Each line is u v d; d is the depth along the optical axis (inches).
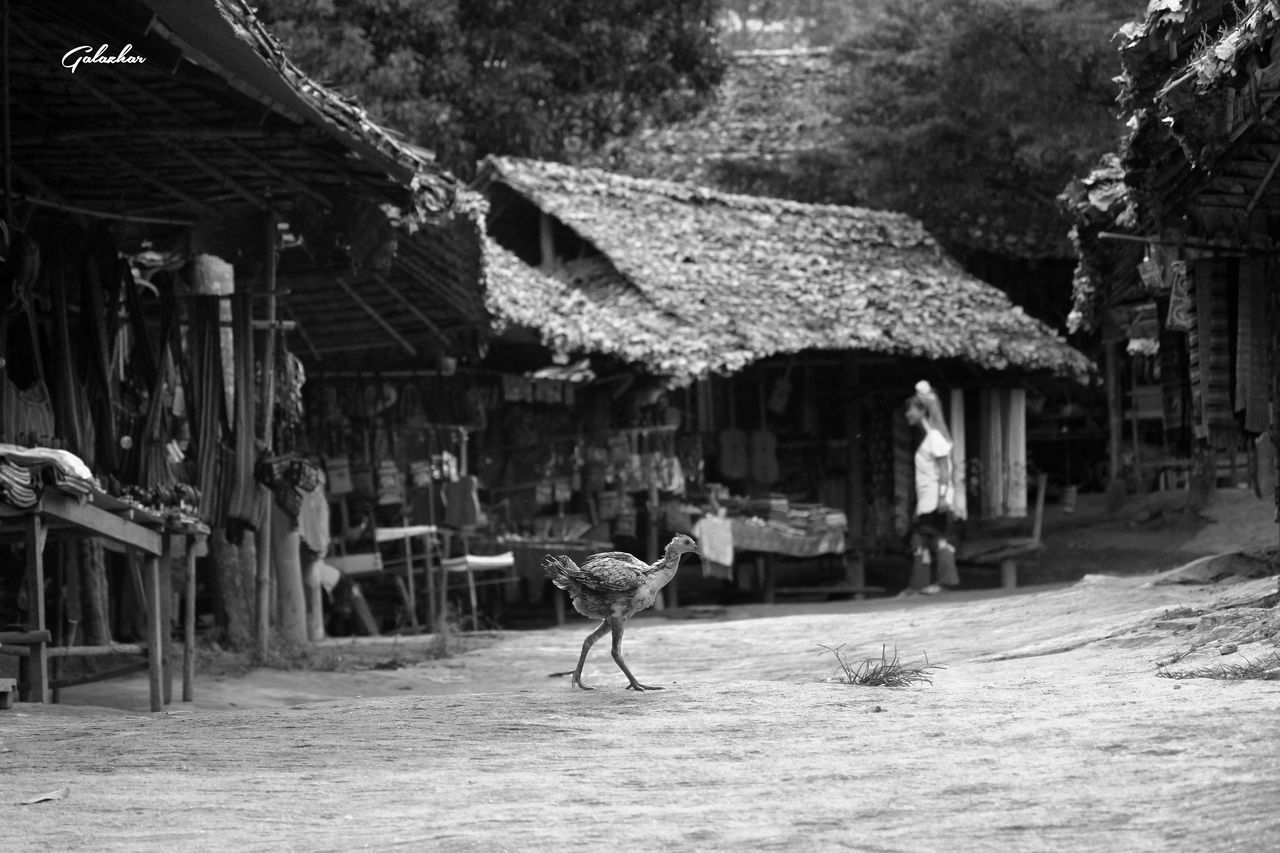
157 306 1091.9
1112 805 329.4
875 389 1846.7
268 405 967.6
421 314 1298.0
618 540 1753.2
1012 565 1761.8
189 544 816.3
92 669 869.8
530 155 2183.8
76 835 346.0
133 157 875.4
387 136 841.5
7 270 768.3
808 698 536.4
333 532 1507.1
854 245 1975.9
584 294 1796.3
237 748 467.2
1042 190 2293.3
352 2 2058.3
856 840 311.6
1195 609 711.1
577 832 328.8
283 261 1133.1
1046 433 2406.5
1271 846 285.3
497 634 1218.6
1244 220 861.2
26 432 793.6
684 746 446.9
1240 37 638.5
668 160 2544.3
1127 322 1268.5
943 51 2107.5
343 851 320.2
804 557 1768.0
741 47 3580.2
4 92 722.8
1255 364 872.3
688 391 1798.7
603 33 2190.0
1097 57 2017.7
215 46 700.7
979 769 379.6
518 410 1663.4
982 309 1875.0
